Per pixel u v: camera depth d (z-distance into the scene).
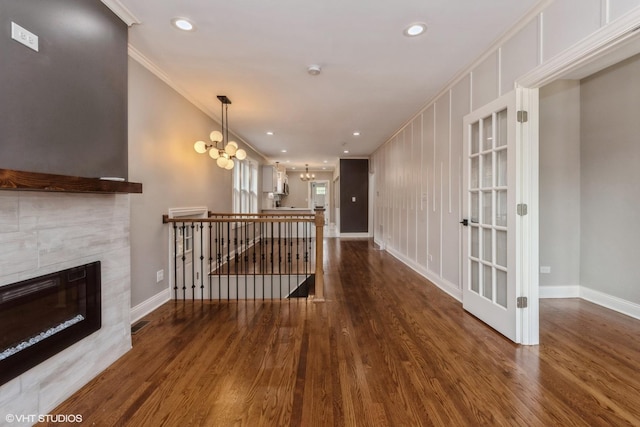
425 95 3.94
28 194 1.54
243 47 2.69
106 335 2.08
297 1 2.07
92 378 1.94
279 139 6.61
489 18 2.28
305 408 1.65
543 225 3.51
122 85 2.22
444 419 1.57
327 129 5.71
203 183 4.45
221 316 2.98
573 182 3.48
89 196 1.96
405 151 5.42
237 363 2.11
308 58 2.90
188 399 1.73
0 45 1.35
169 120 3.43
